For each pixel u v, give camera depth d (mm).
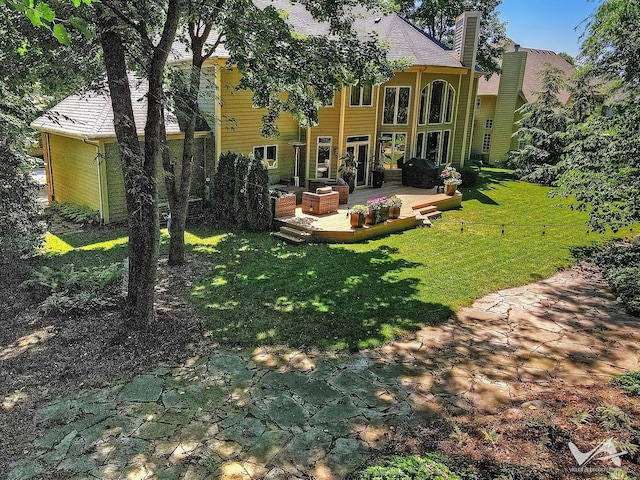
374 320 9055
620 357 7863
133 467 5195
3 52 8539
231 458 5375
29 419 5961
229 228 15328
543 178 25562
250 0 10000
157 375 7027
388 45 13008
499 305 10047
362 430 5891
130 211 7836
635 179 11406
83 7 7309
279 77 10703
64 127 15133
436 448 5230
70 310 8859
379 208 15117
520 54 31031
